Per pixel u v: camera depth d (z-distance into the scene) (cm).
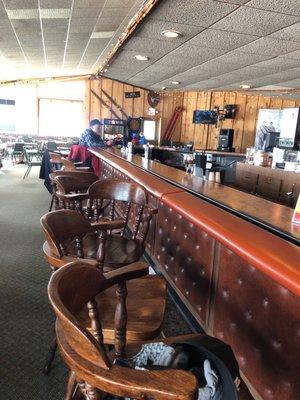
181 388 71
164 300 150
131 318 135
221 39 363
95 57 647
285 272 97
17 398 162
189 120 951
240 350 161
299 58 412
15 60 652
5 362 185
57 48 559
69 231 158
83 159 518
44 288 266
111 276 112
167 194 202
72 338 79
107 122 845
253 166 508
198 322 210
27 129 1090
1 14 371
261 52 398
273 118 801
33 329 214
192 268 217
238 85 661
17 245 359
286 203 434
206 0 266
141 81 780
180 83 712
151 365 94
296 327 124
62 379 174
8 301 246
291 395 128
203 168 364
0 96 1060
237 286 163
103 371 76
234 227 136
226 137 808
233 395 87
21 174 860
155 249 294
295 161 466
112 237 222
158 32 361
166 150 637
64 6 356
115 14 389
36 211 504
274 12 277
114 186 227
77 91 1080
